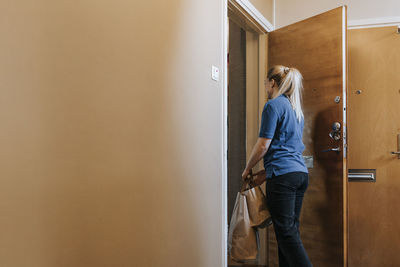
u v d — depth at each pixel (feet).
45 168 3.05
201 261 5.55
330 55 8.07
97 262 3.57
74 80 3.34
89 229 3.49
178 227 4.97
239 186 10.81
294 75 7.06
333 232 7.88
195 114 5.47
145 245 4.28
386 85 9.05
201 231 5.57
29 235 2.90
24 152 2.87
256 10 8.75
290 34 9.01
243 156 10.67
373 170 9.10
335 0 9.62
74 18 3.35
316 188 8.23
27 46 2.90
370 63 9.20
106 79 3.73
